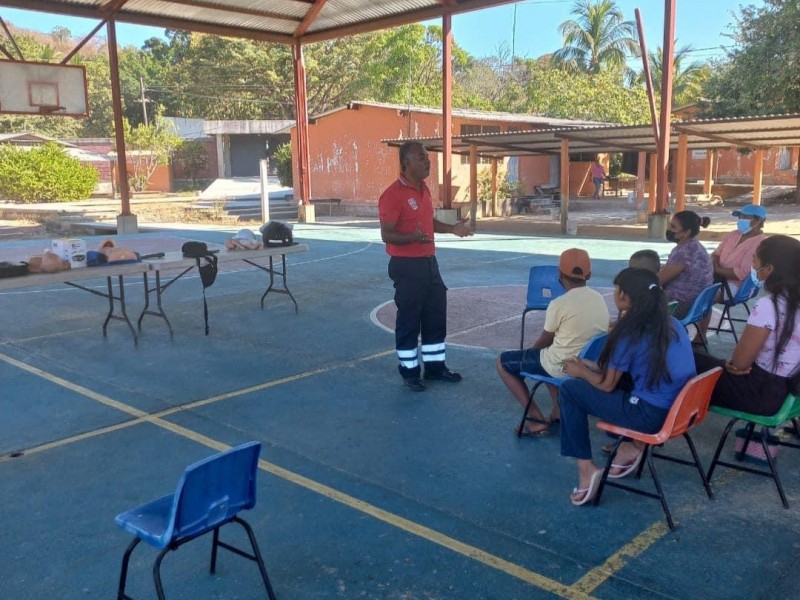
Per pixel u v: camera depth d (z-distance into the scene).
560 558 3.29
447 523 3.62
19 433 4.90
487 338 7.36
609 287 10.27
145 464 4.38
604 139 18.41
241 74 49.41
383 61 41.81
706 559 3.26
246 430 4.91
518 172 27.91
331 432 4.86
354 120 26.44
